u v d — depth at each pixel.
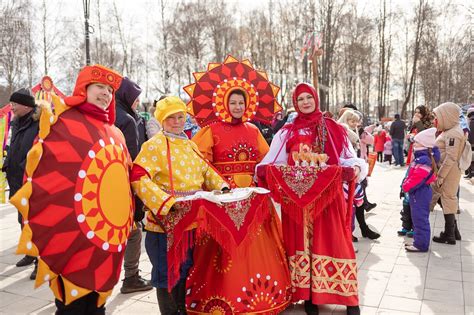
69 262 2.35
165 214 2.90
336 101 38.59
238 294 3.26
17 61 27.55
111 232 2.53
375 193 9.47
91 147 2.47
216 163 3.82
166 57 26.45
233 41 35.06
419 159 5.07
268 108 4.23
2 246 5.70
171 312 3.21
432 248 5.32
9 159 4.73
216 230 3.07
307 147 3.56
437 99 42.97
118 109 3.88
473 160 11.55
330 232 3.48
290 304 3.73
